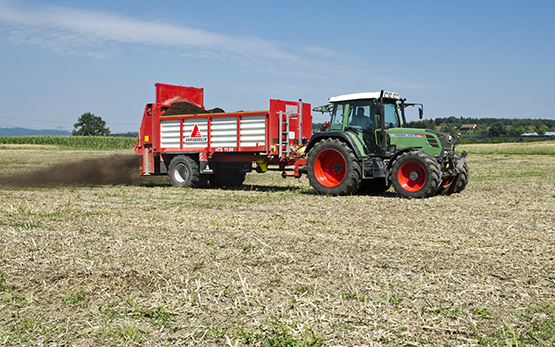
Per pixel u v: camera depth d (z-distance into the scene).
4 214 7.88
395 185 10.13
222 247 5.56
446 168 10.13
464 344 3.04
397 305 3.66
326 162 10.98
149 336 3.20
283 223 7.07
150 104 13.33
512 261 4.88
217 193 11.25
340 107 10.95
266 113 11.20
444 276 4.38
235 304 3.70
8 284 4.27
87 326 3.37
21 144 56.44
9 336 3.20
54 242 5.79
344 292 3.96
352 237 6.06
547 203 9.11
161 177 16.47
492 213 7.93
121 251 5.35
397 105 11.15
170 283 4.24
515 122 148.38
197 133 12.48
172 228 6.70
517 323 3.35
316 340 3.09
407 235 6.16
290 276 4.40
